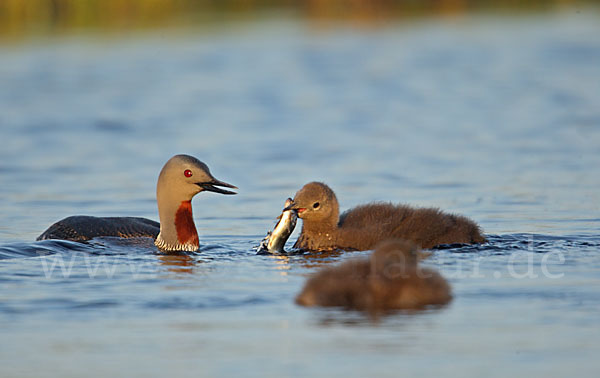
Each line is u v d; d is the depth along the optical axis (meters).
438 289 9.00
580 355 7.53
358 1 45.16
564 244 11.99
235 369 7.30
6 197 16.09
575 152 19.28
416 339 7.92
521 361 7.40
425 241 11.95
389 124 22.83
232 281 10.03
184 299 9.25
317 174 17.67
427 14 42.97
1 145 20.67
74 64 30.89
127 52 32.84
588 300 9.01
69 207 15.40
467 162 18.56
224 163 18.73
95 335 8.15
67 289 9.67
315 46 34.94
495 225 13.59
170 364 7.43
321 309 8.88
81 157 19.48
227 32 36.97
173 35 36.09
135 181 17.38
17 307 8.98
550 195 15.73
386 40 36.31
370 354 7.57
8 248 11.59
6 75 29.08
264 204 15.56
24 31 35.97
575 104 24.73
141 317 8.65
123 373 7.27
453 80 28.84
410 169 17.98
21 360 7.57
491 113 23.95
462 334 8.02
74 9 37.81
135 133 21.92
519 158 18.86
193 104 25.42
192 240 12.34
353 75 29.77
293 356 7.54
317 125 22.73
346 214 13.05
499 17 41.78
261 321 8.48
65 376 7.23
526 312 8.64
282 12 42.31
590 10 42.97
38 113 24.27
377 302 8.87
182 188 12.24
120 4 38.91
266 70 30.52
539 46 34.31
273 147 20.23
